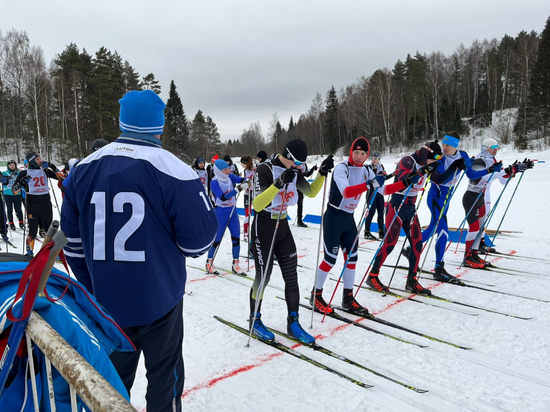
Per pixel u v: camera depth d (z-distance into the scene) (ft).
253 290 10.09
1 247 21.36
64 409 3.29
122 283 4.52
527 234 20.42
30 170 19.21
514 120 126.52
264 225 9.82
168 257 4.80
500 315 11.00
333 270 15.98
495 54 148.87
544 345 9.18
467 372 8.21
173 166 4.70
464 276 14.58
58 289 3.66
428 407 7.13
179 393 5.52
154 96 4.86
